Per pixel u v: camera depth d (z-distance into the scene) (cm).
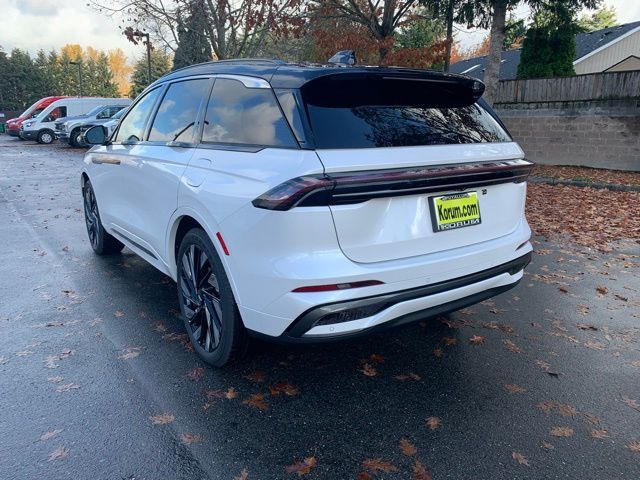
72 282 465
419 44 1894
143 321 379
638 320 388
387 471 222
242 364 314
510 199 308
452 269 269
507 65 2598
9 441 239
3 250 576
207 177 288
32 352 327
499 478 218
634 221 736
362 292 239
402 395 282
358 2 1298
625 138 1249
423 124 280
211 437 245
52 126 2744
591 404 274
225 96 307
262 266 244
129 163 400
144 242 396
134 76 5191
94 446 237
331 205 231
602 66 2431
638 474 221
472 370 311
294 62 301
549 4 1318
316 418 260
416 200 256
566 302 425
